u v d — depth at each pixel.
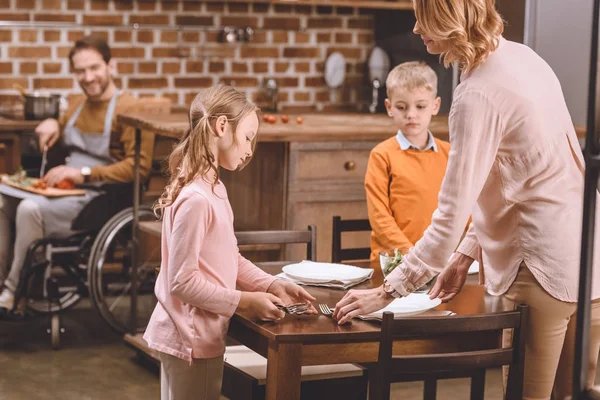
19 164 5.44
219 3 6.29
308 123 4.57
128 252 4.77
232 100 2.45
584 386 1.44
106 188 4.72
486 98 2.16
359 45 6.66
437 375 2.92
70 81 6.04
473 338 2.37
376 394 2.13
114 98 4.95
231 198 4.69
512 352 2.22
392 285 2.24
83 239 4.63
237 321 2.42
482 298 2.56
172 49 6.23
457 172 2.17
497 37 2.21
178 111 6.12
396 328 2.09
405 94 3.37
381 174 3.42
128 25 6.09
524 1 4.55
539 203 2.23
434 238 2.20
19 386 3.98
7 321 4.73
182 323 2.40
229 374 2.72
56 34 5.97
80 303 5.40
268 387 2.24
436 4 2.15
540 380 2.33
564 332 2.31
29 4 5.89
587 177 1.42
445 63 2.27
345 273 2.76
